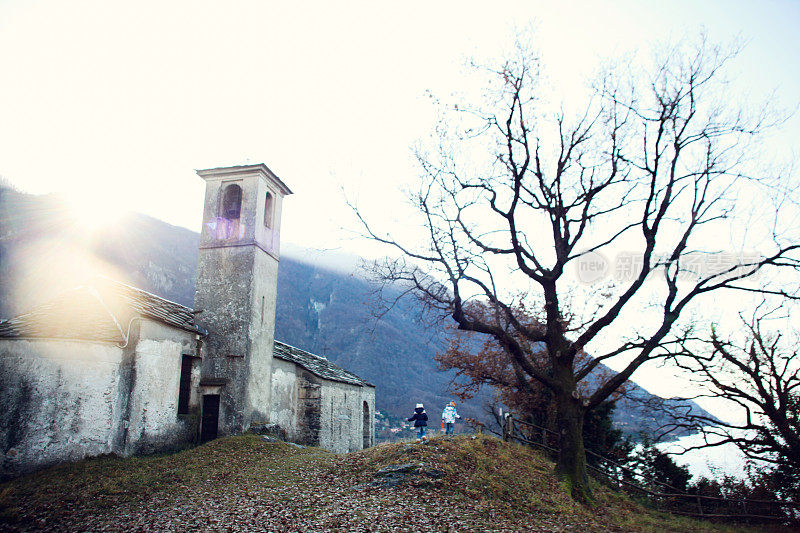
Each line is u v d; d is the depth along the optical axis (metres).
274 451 15.48
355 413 27.91
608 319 13.04
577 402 13.22
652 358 13.16
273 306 20.52
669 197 12.76
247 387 17.92
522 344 19.05
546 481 12.93
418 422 20.61
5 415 13.59
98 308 15.41
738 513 14.56
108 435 13.79
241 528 8.70
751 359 15.95
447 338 21.14
